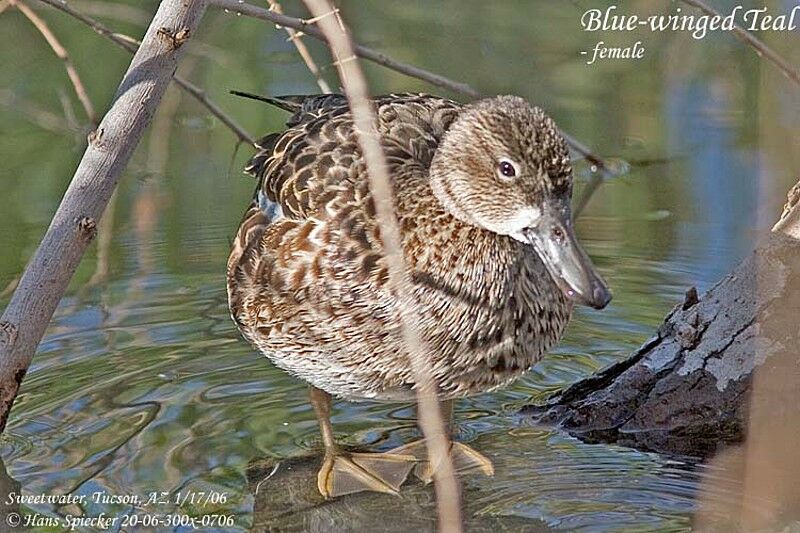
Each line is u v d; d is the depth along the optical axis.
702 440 8.97
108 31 9.96
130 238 12.03
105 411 9.34
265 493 8.38
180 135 13.76
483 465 8.73
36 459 8.63
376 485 8.56
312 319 8.59
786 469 8.51
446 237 8.31
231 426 9.20
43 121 13.59
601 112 13.88
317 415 9.02
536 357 8.79
